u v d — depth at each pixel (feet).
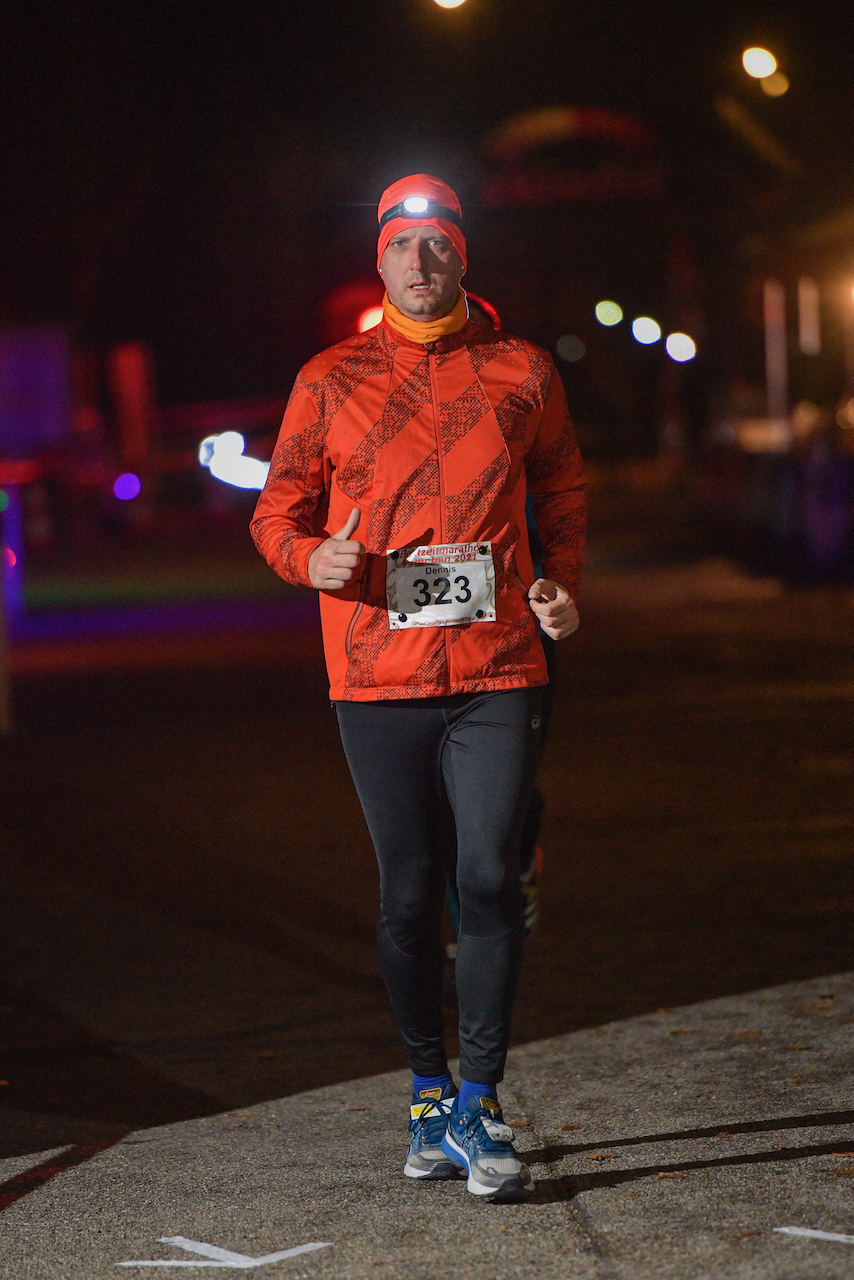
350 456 28.68
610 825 60.44
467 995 28.27
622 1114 32.22
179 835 61.36
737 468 179.52
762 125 188.34
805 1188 27.45
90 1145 32.53
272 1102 34.86
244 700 95.55
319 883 53.83
